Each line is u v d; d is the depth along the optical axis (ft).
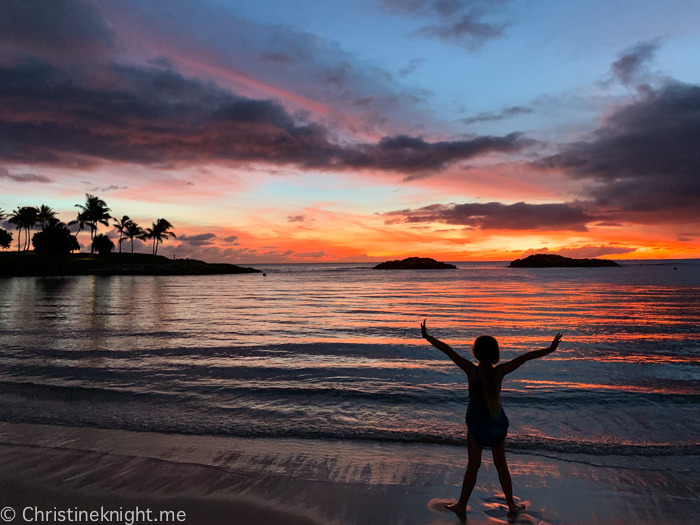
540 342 43.39
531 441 17.76
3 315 66.74
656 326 55.01
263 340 44.06
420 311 77.10
